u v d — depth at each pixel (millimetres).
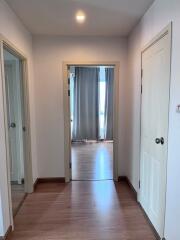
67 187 3254
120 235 2068
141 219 2354
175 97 1643
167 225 1807
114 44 3291
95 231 2133
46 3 2139
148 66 2320
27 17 2500
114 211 2521
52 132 3406
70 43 3266
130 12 2375
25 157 2986
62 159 3457
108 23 2721
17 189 3168
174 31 1646
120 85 3381
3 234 1949
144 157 2496
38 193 3043
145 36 2404
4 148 1998
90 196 2930
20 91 2941
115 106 3418
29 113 2965
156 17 2039
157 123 2059
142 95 2549
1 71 1944
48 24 2746
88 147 6027
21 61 2840
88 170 4027
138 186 2736
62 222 2297
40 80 3305
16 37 2441
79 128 6785
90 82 6688
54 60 3279
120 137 3479
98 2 2137
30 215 2439
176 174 1634
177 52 1602
